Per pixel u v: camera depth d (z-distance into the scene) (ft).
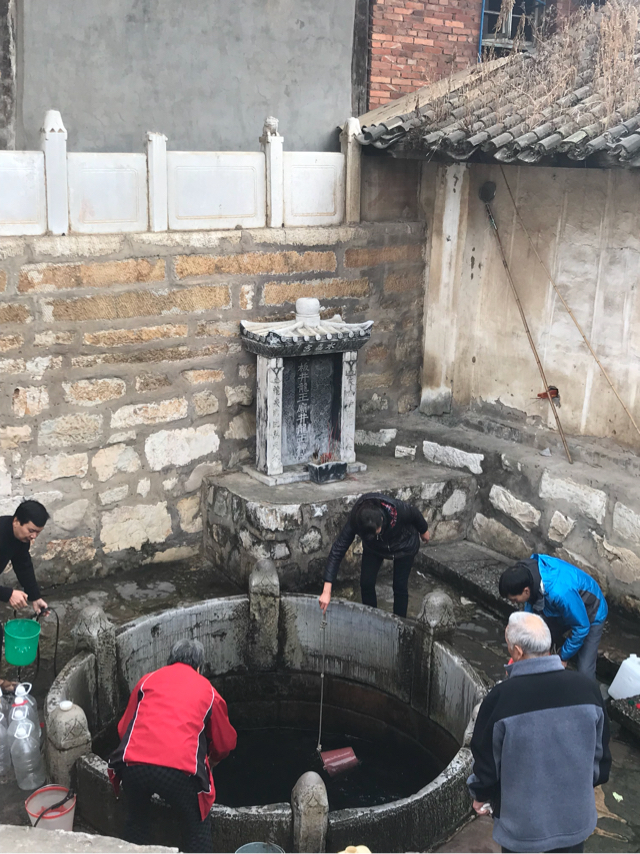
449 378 25.05
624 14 21.20
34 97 20.77
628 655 17.76
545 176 21.71
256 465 22.27
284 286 22.17
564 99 20.07
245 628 17.81
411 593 21.26
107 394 20.10
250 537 20.56
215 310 21.18
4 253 17.97
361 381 24.41
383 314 24.34
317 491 21.34
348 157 22.54
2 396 18.76
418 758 16.89
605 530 19.77
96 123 21.68
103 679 15.48
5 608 19.38
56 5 20.51
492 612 20.52
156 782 11.03
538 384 22.80
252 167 21.12
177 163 19.94
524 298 22.80
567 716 9.42
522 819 9.42
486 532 22.97
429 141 20.52
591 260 20.95
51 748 12.92
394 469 23.35
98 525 20.84
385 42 25.71
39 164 18.19
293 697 18.38
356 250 23.18
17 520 15.16
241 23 23.15
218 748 12.20
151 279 20.02
